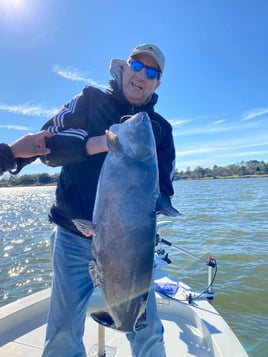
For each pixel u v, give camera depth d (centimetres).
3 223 1734
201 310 311
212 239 990
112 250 160
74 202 207
